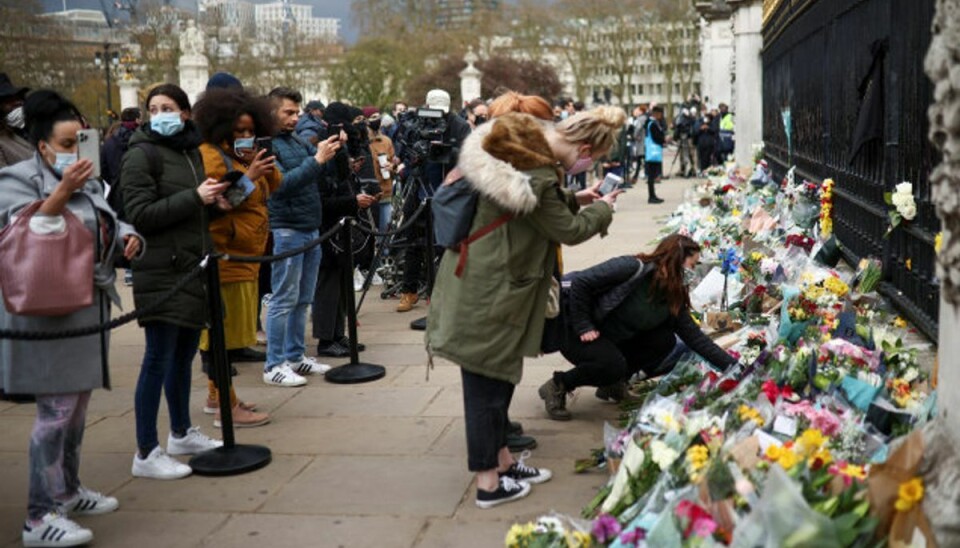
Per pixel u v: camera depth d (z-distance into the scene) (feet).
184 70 127.85
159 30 165.27
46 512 12.66
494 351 12.88
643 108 75.87
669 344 17.28
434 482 14.65
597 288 16.49
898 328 18.60
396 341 24.76
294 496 14.28
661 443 11.94
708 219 35.01
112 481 15.10
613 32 249.55
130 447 16.81
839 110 28.04
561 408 17.39
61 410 12.50
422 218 28.02
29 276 11.67
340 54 230.68
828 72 30.17
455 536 12.68
